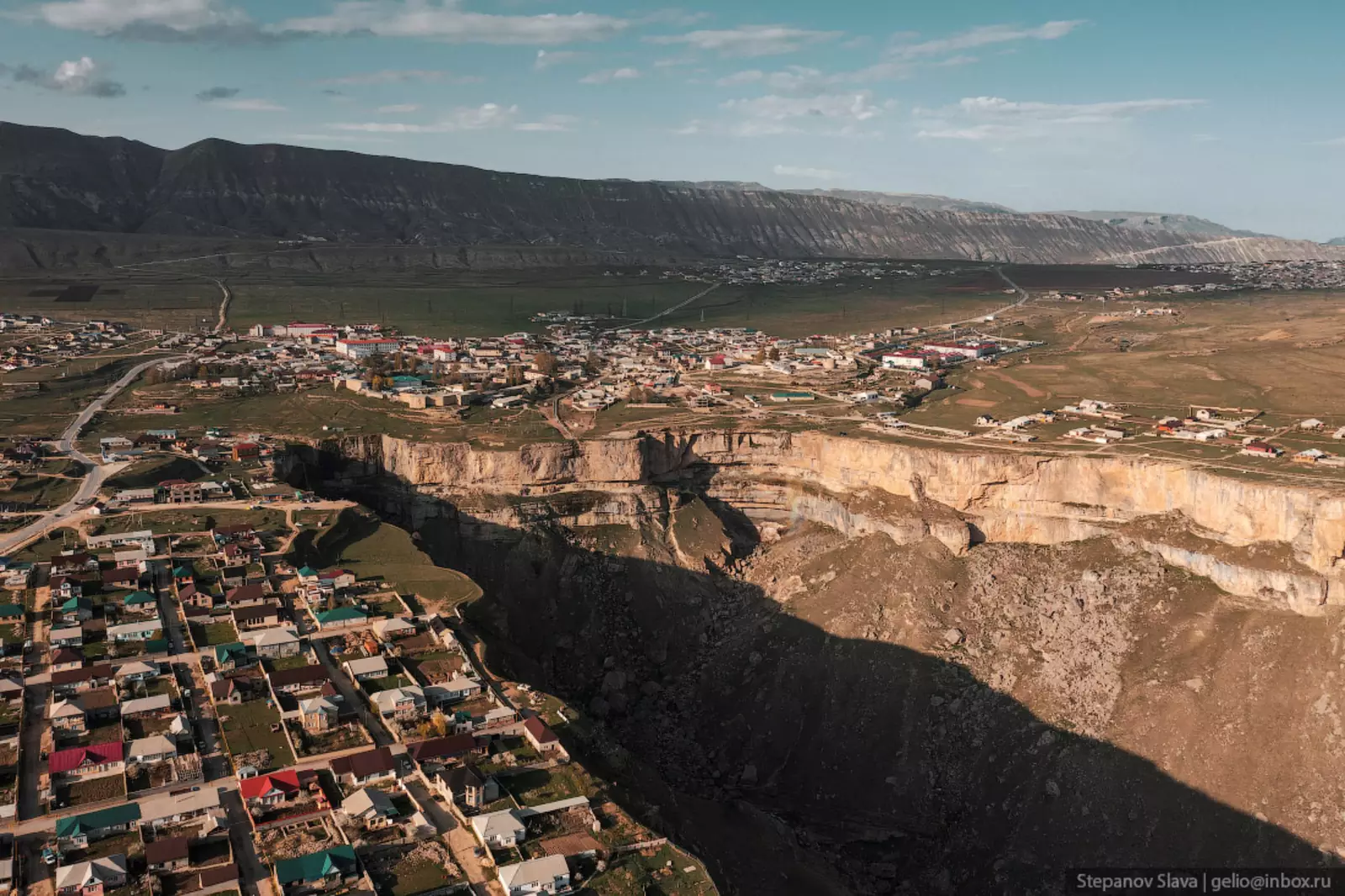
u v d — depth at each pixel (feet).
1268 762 582.76
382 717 459.73
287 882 352.69
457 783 408.05
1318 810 557.74
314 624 552.82
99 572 590.14
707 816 550.36
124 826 376.68
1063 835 594.65
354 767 415.23
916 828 625.82
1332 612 627.87
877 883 590.96
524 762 440.04
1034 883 578.66
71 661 485.15
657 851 394.73
